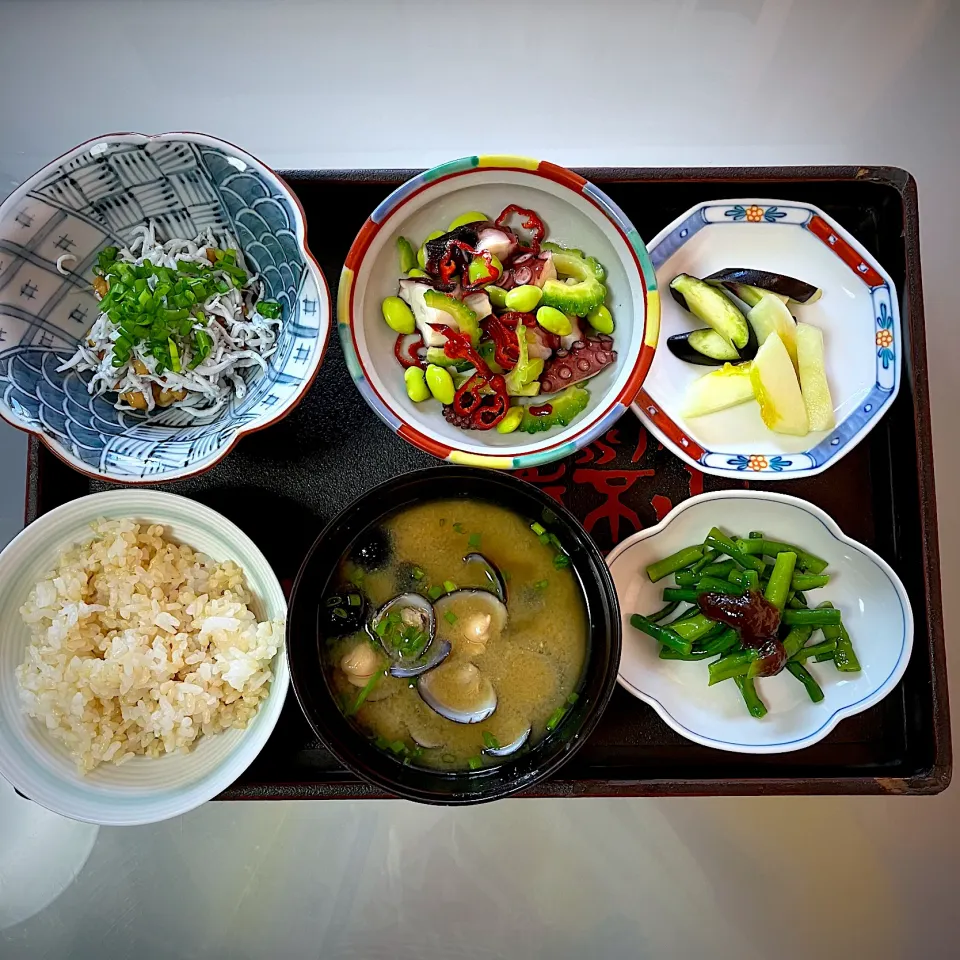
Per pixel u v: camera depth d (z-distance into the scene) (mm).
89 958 459
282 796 369
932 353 479
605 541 394
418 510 376
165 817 353
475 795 344
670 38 490
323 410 391
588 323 379
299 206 353
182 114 488
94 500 365
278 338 378
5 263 364
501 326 371
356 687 369
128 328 364
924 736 382
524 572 376
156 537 374
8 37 493
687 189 397
